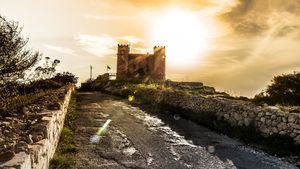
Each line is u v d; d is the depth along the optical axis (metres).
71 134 11.33
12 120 7.93
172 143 11.17
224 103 14.96
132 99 29.62
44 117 8.01
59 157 7.83
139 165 8.27
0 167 4.03
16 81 10.33
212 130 14.09
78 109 19.42
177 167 8.34
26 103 11.30
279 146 10.73
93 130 12.45
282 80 23.28
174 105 21.06
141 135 12.21
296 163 9.17
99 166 7.95
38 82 23.81
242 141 11.95
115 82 57.75
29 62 10.81
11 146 5.27
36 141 6.12
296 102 21.48
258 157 9.72
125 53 81.31
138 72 81.12
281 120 11.24
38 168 5.43
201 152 10.07
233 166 8.70
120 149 9.83
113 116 16.95
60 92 18.98
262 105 15.55
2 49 9.20
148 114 18.77
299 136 10.41
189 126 14.95
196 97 18.30
